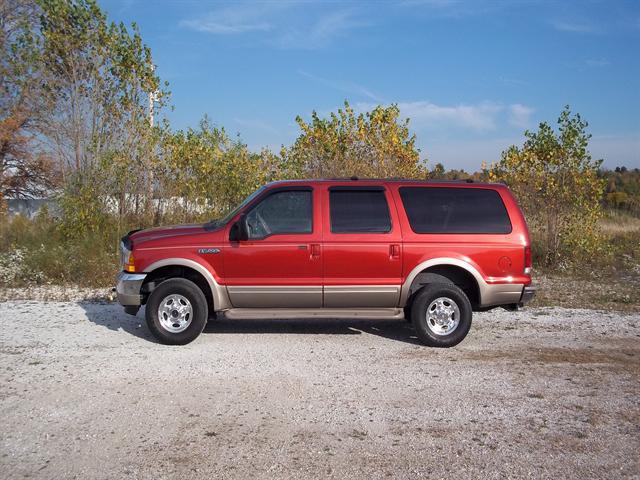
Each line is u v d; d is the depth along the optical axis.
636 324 8.52
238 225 7.06
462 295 7.14
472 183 7.47
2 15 21.91
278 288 7.16
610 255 14.73
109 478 3.84
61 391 5.44
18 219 16.00
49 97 15.08
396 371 6.19
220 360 6.50
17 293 10.36
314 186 7.34
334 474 3.93
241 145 16.33
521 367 6.39
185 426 4.69
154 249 7.14
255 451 4.26
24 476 3.84
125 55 14.70
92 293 10.45
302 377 5.95
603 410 5.14
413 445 4.40
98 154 14.56
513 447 4.38
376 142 15.40
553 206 14.30
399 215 7.26
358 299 7.25
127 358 6.52
